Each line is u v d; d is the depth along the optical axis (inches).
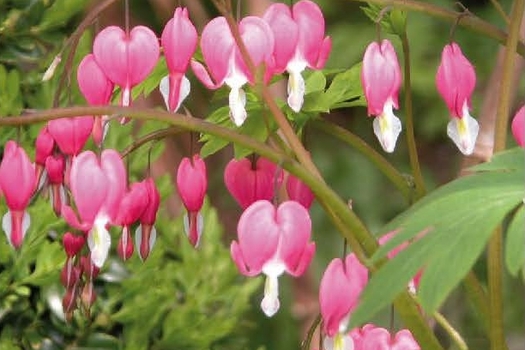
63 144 29.3
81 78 29.8
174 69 29.5
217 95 32.4
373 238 29.3
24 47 36.2
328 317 29.5
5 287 35.5
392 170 31.7
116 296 36.4
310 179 29.2
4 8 36.1
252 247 28.8
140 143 30.0
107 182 29.1
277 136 31.6
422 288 27.6
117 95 32.3
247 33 29.3
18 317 36.0
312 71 32.0
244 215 28.9
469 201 28.3
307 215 29.0
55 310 36.0
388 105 29.5
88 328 36.3
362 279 29.4
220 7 29.1
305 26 29.6
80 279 30.2
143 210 29.6
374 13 31.0
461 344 31.3
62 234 36.1
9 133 35.8
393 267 27.8
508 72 30.0
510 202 28.1
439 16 30.1
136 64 29.7
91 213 29.1
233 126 31.8
